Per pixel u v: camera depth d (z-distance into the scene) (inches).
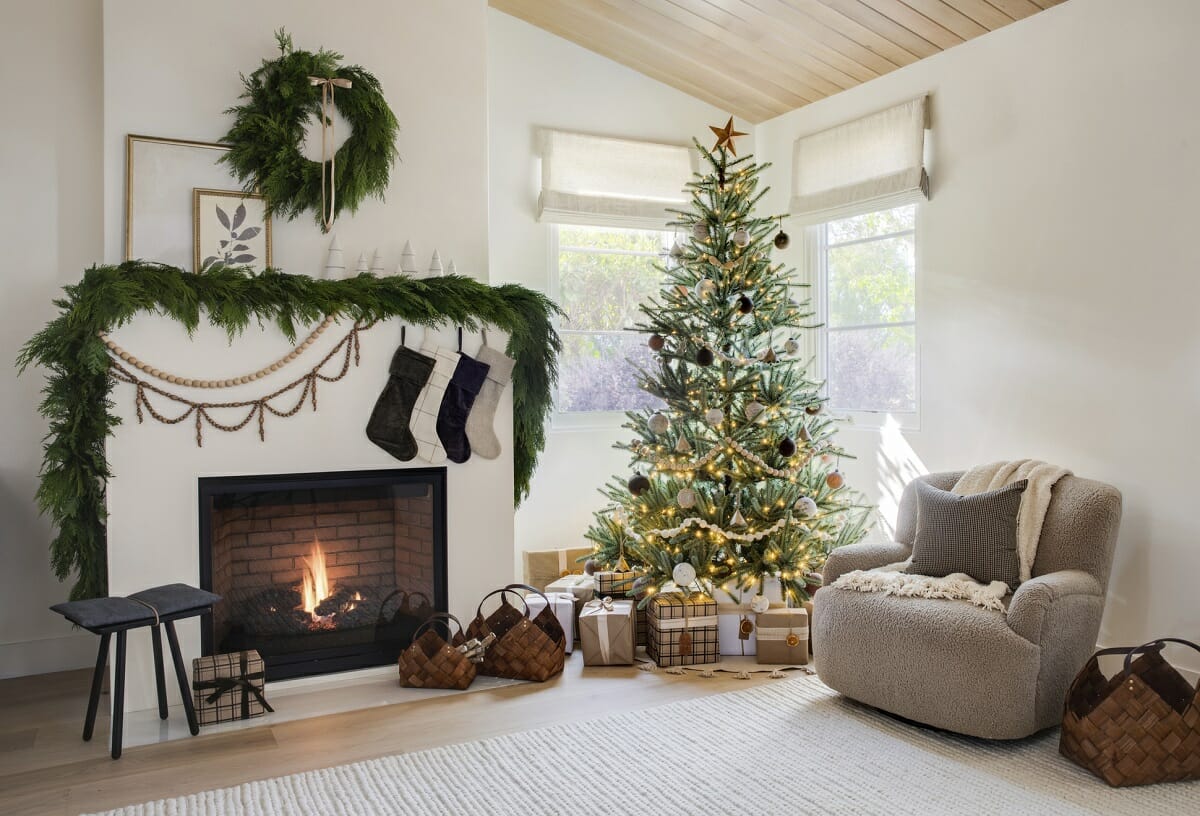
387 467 148.3
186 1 140.3
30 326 151.4
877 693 126.3
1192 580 131.3
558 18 186.2
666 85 207.0
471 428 154.2
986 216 161.2
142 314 131.7
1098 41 142.5
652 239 207.3
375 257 151.9
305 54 144.4
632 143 200.8
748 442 160.4
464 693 139.6
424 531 152.1
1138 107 137.3
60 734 123.8
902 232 180.7
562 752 115.6
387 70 153.9
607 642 151.9
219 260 140.9
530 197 193.0
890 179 176.2
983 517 130.3
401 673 142.3
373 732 123.3
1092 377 144.3
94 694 121.0
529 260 193.2
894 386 183.3
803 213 197.9
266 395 139.3
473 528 154.9
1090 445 144.6
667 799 102.3
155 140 137.9
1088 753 108.0
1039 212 151.9
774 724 125.4
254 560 142.0
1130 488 139.1
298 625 144.9
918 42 167.0
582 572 185.3
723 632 158.4
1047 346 151.0
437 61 157.5
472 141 160.1
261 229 143.6
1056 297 149.6
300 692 140.0
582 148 195.6
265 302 136.6
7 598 151.3
